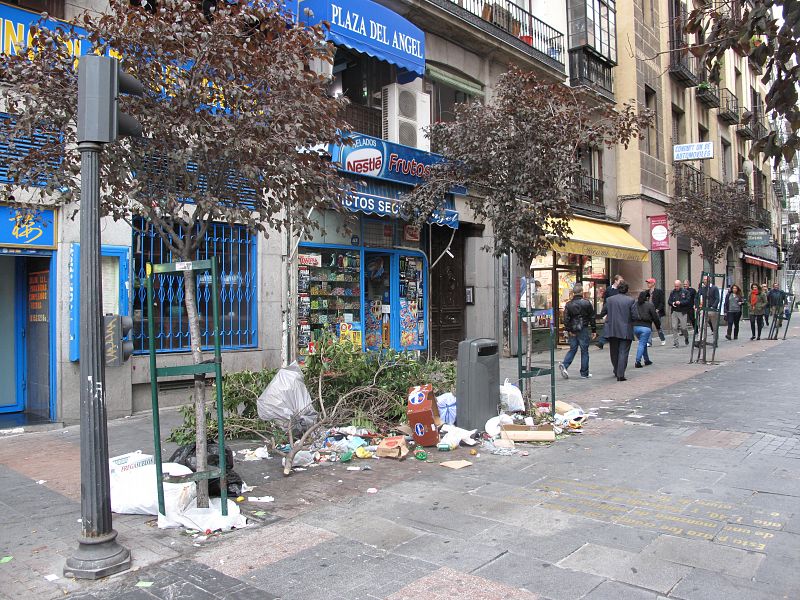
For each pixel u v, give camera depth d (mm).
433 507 4809
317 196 5062
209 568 3781
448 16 12984
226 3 4871
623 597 3330
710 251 19625
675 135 24375
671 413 8211
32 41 4617
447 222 12281
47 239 7730
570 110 7949
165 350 8828
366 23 10383
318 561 3861
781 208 51531
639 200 20500
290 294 10023
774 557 3779
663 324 22219
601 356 15570
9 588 3531
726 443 6543
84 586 3557
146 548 4070
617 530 4270
